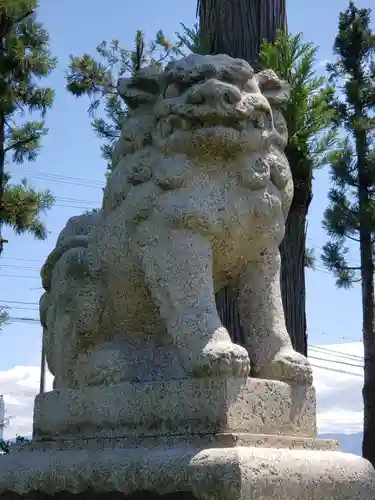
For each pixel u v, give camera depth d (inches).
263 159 90.4
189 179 89.0
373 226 419.5
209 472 75.4
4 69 350.6
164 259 88.0
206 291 87.0
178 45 228.8
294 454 80.5
